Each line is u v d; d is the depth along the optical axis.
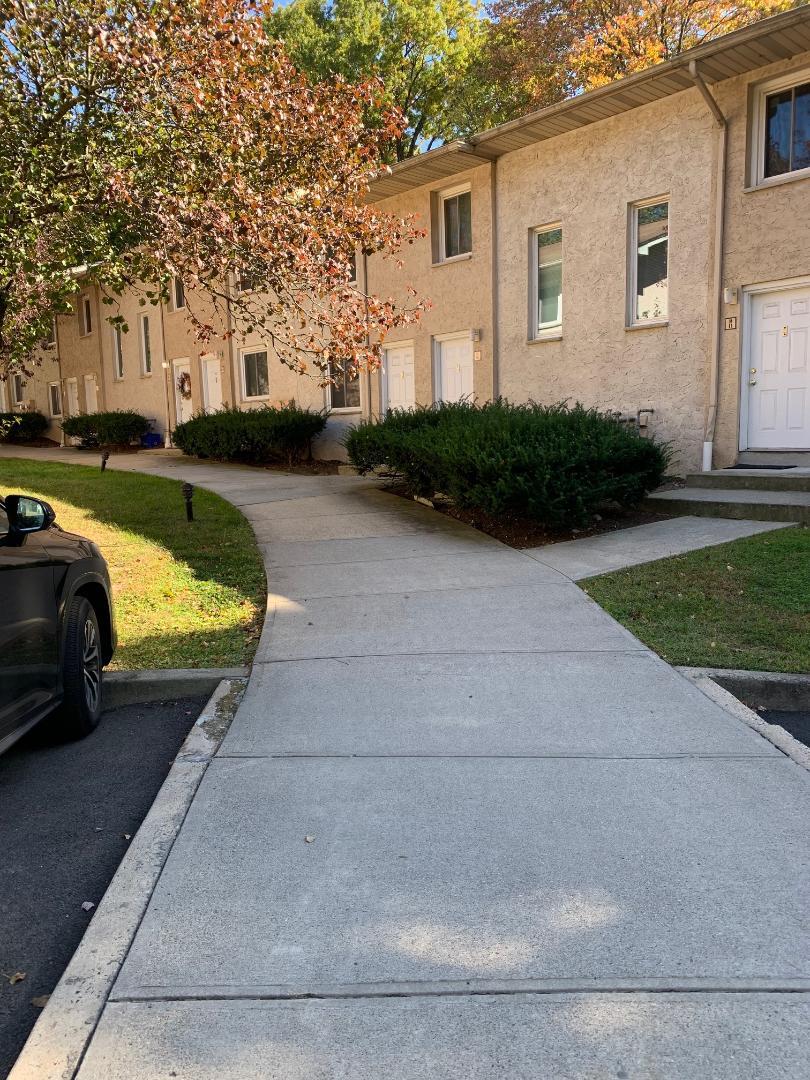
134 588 7.52
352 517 10.79
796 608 6.18
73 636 4.39
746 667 5.12
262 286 6.97
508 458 8.86
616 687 4.88
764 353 11.44
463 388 15.46
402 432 12.09
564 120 12.58
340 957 2.62
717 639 5.66
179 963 2.61
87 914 3.02
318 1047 2.26
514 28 23.81
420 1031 2.31
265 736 4.33
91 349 27.22
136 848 3.29
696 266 11.76
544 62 23.22
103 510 11.67
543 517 8.88
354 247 7.36
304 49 24.78
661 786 3.70
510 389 14.48
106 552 8.91
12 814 3.74
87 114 6.35
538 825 3.39
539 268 14.09
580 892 2.93
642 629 5.91
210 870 3.12
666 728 4.32
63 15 5.98
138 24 5.88
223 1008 2.42
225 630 6.34
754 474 10.64
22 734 3.77
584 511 8.80
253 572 8.04
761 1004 2.38
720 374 11.64
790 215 10.78
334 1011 2.39
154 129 6.33
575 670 5.17
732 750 4.06
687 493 10.48
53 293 7.10
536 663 5.31
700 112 11.48
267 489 13.66
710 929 2.71
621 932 2.71
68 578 4.44
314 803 3.61
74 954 2.70
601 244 12.88
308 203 6.98
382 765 3.97
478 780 3.79
